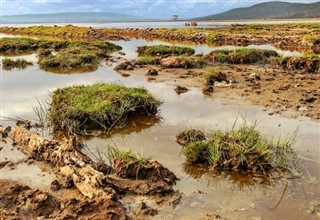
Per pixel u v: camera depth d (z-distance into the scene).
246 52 22.03
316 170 7.68
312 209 6.31
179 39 46.22
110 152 8.30
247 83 15.66
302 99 12.77
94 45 32.78
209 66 20.48
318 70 18.25
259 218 6.08
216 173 7.71
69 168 7.28
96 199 6.20
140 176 7.27
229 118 11.04
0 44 34.22
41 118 11.19
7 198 6.54
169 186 7.04
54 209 6.25
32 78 18.58
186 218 6.08
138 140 9.55
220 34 44.31
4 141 9.40
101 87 12.93
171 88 15.26
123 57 27.17
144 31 56.34
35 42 36.12
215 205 6.48
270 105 12.30
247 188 7.10
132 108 11.36
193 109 12.11
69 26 63.03
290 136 9.43
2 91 15.25
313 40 33.97
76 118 10.57
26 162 8.20
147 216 6.12
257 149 8.01
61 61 22.62
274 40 39.09
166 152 8.72
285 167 7.80
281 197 6.73
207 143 8.39
